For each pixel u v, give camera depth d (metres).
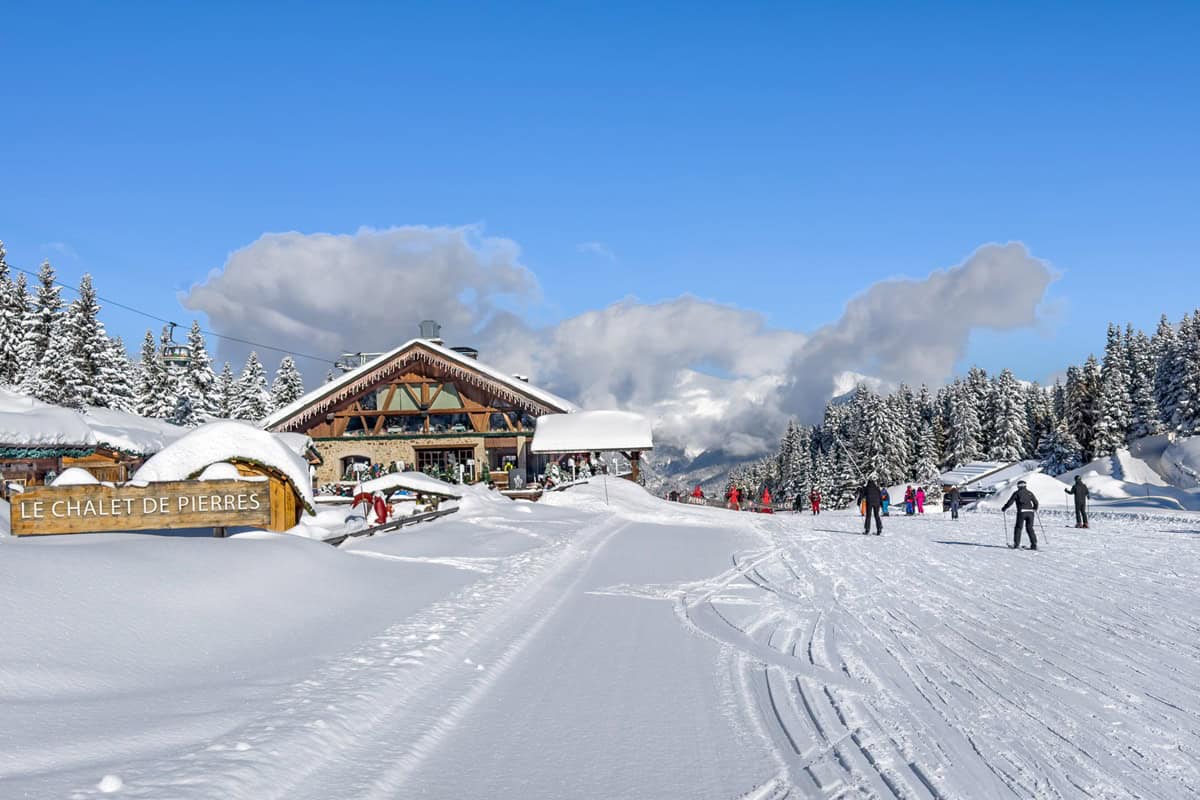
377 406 48.94
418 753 6.34
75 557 9.59
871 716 7.22
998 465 92.31
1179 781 5.70
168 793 5.08
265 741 6.05
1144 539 24.64
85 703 6.63
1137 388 99.25
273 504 15.16
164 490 13.70
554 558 18.17
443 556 17.28
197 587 10.09
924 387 128.00
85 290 57.41
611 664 9.18
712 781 5.80
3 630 7.50
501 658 9.38
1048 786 5.62
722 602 13.48
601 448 46.12
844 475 100.69
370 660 8.55
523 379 56.94
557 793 5.61
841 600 13.64
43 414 28.19
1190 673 8.61
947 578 16.25
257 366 85.88
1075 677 8.48
